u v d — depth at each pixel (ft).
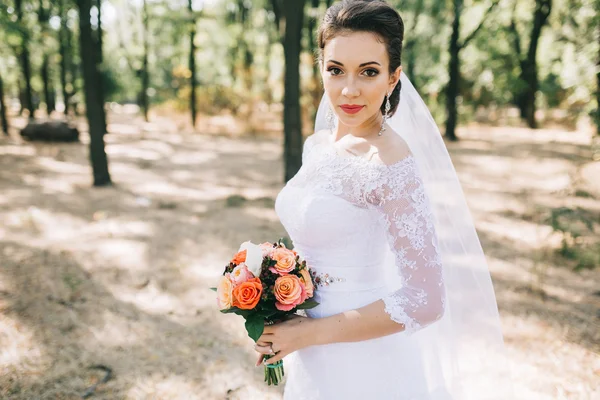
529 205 24.17
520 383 10.41
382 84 4.61
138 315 13.46
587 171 29.53
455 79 49.11
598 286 14.99
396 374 5.22
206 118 68.13
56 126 46.57
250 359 11.60
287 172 26.11
